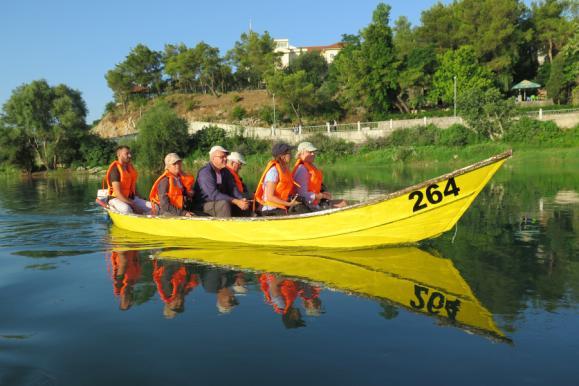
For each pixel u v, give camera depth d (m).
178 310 4.11
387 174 24.28
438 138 35.09
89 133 48.72
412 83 49.56
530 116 35.97
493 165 5.85
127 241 7.29
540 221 8.25
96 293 4.64
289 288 4.64
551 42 53.56
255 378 2.93
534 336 3.45
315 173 7.14
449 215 6.25
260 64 76.62
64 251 6.62
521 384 2.82
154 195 8.05
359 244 6.40
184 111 73.75
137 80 86.81
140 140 41.66
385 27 50.84
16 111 44.75
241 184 7.91
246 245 6.78
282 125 58.25
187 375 2.99
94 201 14.05
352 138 39.00
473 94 34.09
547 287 4.57
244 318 3.88
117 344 3.44
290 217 6.41
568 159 27.31
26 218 9.96
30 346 3.43
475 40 51.59
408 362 3.10
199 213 7.61
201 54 77.69
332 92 59.78
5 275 5.36
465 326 3.65
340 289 4.58
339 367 3.05
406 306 4.08
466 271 5.17
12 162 44.53
